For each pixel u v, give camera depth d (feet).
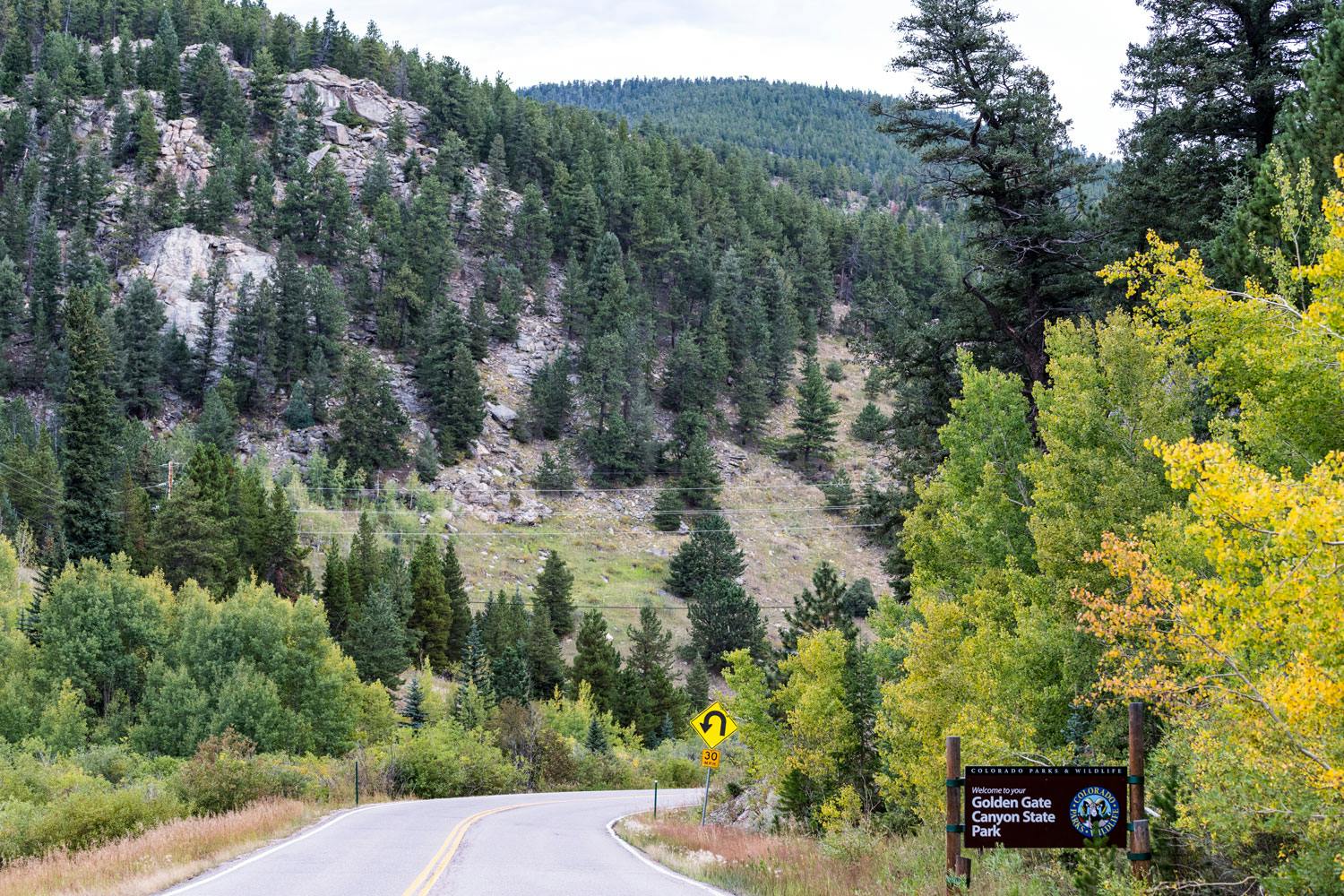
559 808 105.50
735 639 302.66
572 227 619.26
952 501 69.46
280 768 106.52
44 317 459.32
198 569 248.73
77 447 296.92
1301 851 25.11
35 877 48.01
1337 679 21.81
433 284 546.26
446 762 138.51
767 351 561.43
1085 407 53.62
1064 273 93.81
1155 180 86.99
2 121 598.75
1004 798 31.48
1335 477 24.13
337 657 182.29
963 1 92.99
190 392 459.73
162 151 596.70
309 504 381.60
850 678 73.67
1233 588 23.45
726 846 61.21
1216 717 27.63
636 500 458.09
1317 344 32.22
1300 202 42.32
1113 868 30.22
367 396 440.45
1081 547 48.60
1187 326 41.16
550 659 279.90
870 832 57.82
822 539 435.53
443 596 293.84
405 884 42.75
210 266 508.53
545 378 494.18
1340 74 53.47
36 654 179.32
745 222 655.76
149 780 107.55
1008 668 49.08
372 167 606.96
